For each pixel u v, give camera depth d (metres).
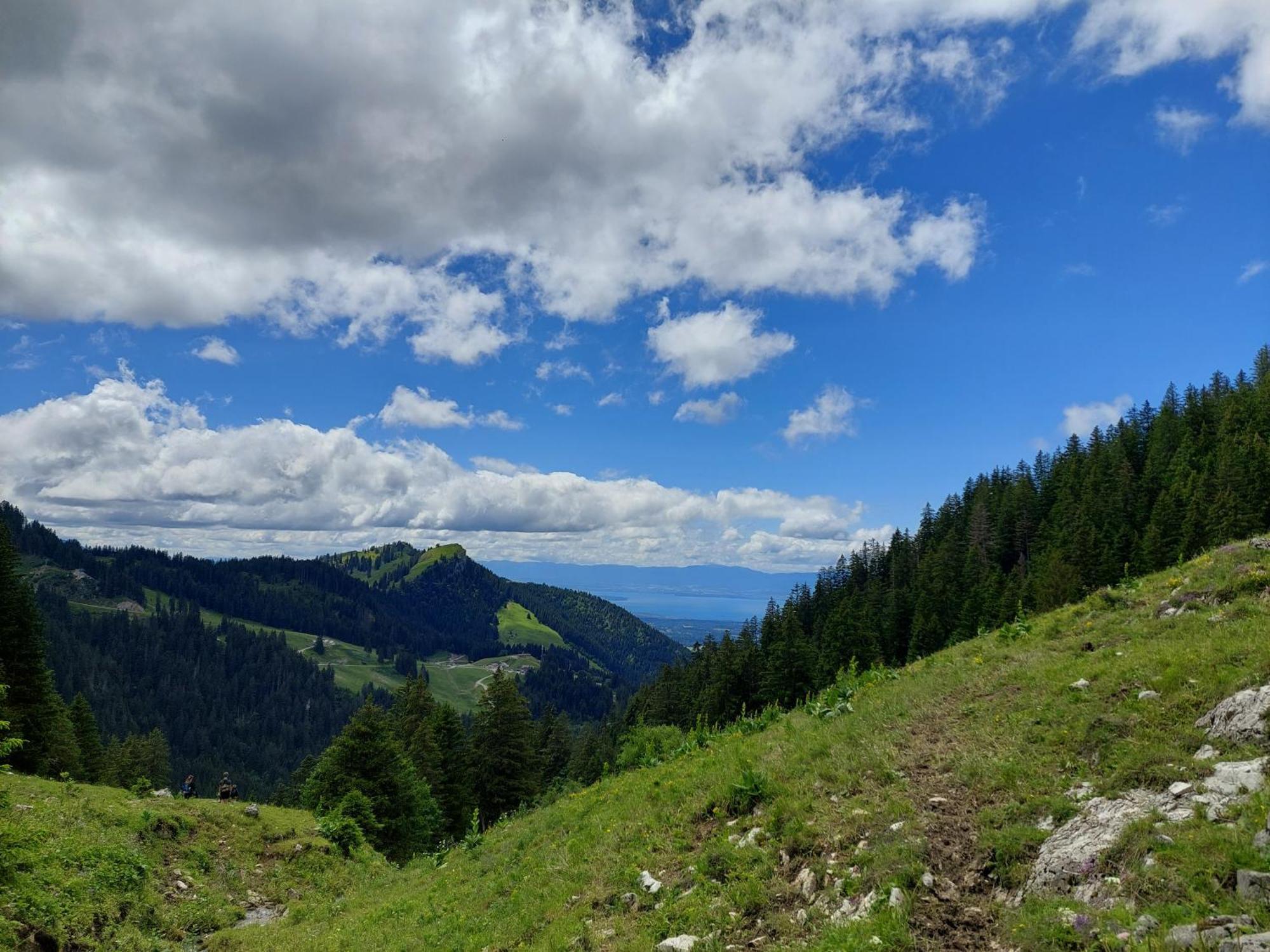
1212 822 7.44
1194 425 105.50
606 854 14.09
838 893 9.17
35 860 16.98
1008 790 10.22
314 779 46.72
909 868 8.75
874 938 7.75
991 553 112.31
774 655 79.12
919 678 18.44
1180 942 5.93
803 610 134.12
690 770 17.44
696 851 12.43
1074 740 10.81
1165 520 72.12
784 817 11.73
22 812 20.91
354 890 24.77
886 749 13.30
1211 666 11.36
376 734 45.41
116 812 24.27
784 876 10.29
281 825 29.38
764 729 20.19
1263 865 6.45
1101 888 7.20
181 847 24.66
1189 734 9.59
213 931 20.47
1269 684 9.76
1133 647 14.32
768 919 9.36
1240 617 13.95
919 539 136.25
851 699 19.06
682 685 106.62
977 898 8.16
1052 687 13.43
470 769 62.34
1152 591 18.69
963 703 14.71
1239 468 71.00
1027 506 113.38
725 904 10.07
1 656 49.97
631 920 11.05
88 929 16.58
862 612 99.75
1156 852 7.21
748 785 13.19
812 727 17.11
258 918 22.56
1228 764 8.39
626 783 20.25
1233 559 17.30
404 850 43.72
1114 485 97.38
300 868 26.77
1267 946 5.40
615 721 129.00
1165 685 11.28
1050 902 7.38
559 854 15.55
